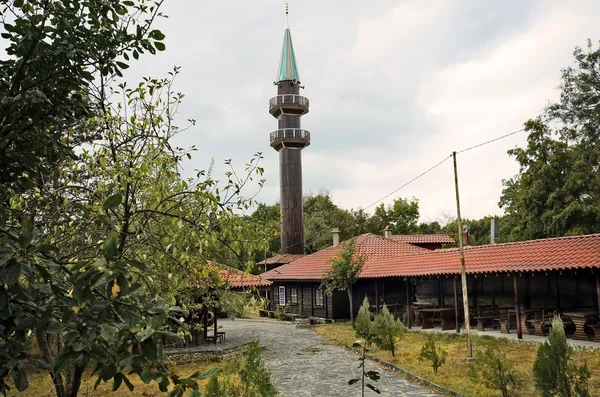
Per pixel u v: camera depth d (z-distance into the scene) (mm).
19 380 2469
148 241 6266
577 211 30172
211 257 7301
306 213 65750
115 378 2477
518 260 19156
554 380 9297
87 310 2467
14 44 3436
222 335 23062
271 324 31266
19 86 3488
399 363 15273
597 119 33156
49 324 2393
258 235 6031
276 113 48156
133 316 2418
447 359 15555
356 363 16500
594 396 10188
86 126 5527
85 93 4613
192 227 6031
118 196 2613
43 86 3504
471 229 54812
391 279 26688
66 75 3625
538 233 33438
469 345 15156
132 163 5770
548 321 18922
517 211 36000
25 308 2516
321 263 34125
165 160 5871
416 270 24328
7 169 3633
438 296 26641
